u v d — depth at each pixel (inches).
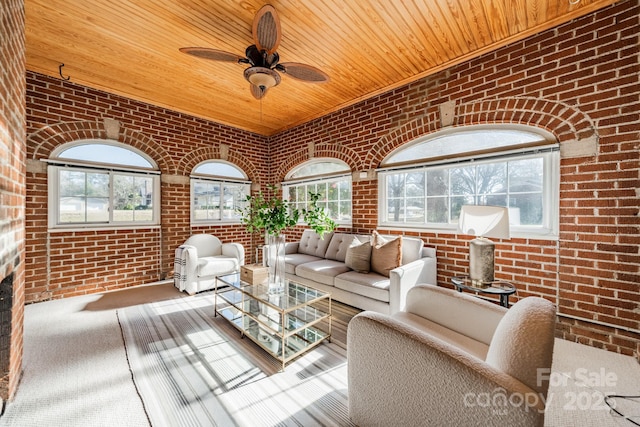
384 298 95.1
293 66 85.1
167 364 74.9
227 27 90.4
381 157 139.2
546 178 94.1
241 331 89.3
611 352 79.6
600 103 81.2
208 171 180.7
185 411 57.6
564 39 87.2
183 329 96.0
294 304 80.0
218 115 169.3
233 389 64.9
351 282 106.1
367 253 115.6
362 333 50.0
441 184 121.6
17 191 64.2
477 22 88.0
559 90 88.3
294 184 192.4
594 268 82.8
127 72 118.7
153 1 78.9
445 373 38.9
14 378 62.5
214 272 139.2
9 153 56.6
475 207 82.4
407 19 86.7
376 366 47.8
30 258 118.4
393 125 133.7
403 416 43.9
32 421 54.9
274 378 69.5
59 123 125.0
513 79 97.6
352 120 152.4
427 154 125.1
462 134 113.7
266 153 210.8
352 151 152.6
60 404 59.4
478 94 106.0
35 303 118.9
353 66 113.6
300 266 128.8
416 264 101.4
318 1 79.0
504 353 37.9
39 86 120.2
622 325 78.3
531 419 31.9
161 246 156.6
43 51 103.8
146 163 153.8
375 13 84.0
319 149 171.0
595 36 81.8
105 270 137.6
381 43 98.7
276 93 139.3
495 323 57.4
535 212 97.3
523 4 80.2
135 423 54.5
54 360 75.7
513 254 98.9
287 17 85.4
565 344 84.7
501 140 104.1
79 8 81.4
